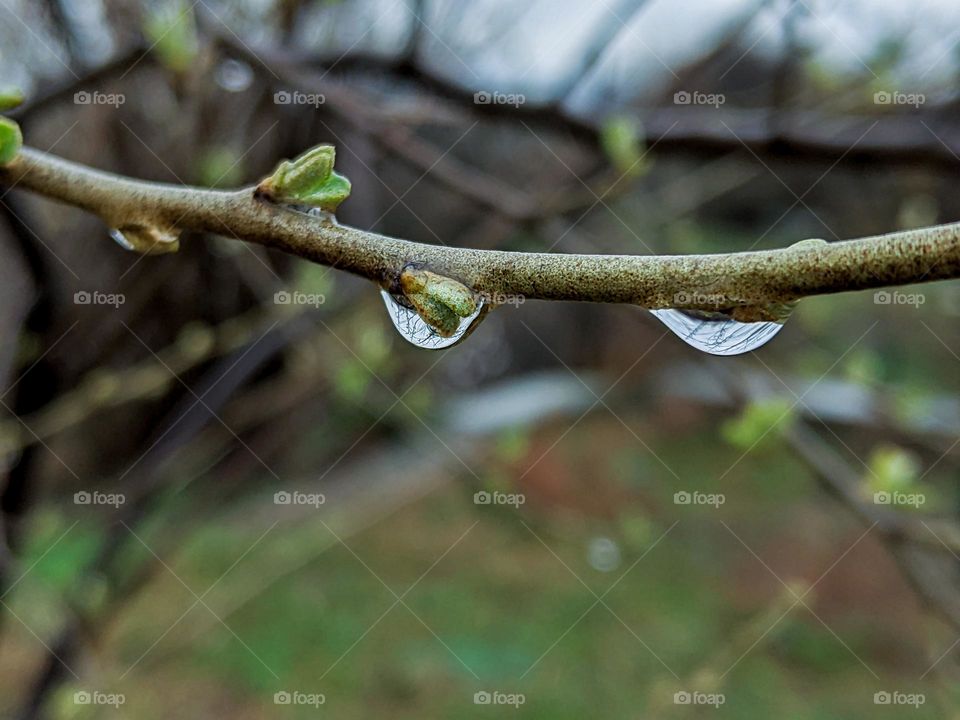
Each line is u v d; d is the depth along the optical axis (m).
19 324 0.19
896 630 0.39
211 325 0.26
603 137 0.17
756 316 0.07
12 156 0.08
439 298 0.07
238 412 0.26
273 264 0.23
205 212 0.08
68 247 0.23
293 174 0.08
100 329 0.23
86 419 0.28
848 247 0.07
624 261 0.07
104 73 0.15
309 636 0.37
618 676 0.35
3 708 0.22
